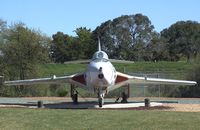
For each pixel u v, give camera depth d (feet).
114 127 48.37
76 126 49.14
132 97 145.79
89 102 108.47
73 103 102.58
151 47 414.62
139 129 47.06
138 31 418.92
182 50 419.95
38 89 156.87
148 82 102.94
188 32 442.09
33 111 64.95
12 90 157.58
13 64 161.58
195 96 144.36
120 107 88.12
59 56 374.43
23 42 162.40
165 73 167.84
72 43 379.35
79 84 95.50
